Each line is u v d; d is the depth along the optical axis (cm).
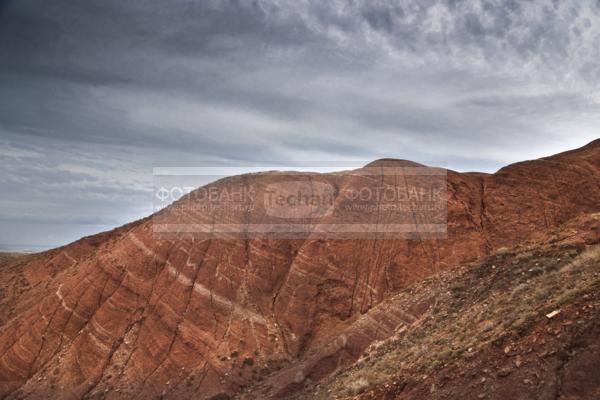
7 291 6756
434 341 2273
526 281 2411
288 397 3133
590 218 2834
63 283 5356
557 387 1324
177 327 4041
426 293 3122
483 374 1530
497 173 4547
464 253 3828
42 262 7238
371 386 2047
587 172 4422
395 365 2270
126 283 4541
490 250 3822
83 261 6556
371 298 3828
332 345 3353
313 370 3253
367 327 3281
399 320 3091
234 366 3634
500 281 2611
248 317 3988
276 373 3509
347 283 3978
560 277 2080
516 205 4156
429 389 1650
